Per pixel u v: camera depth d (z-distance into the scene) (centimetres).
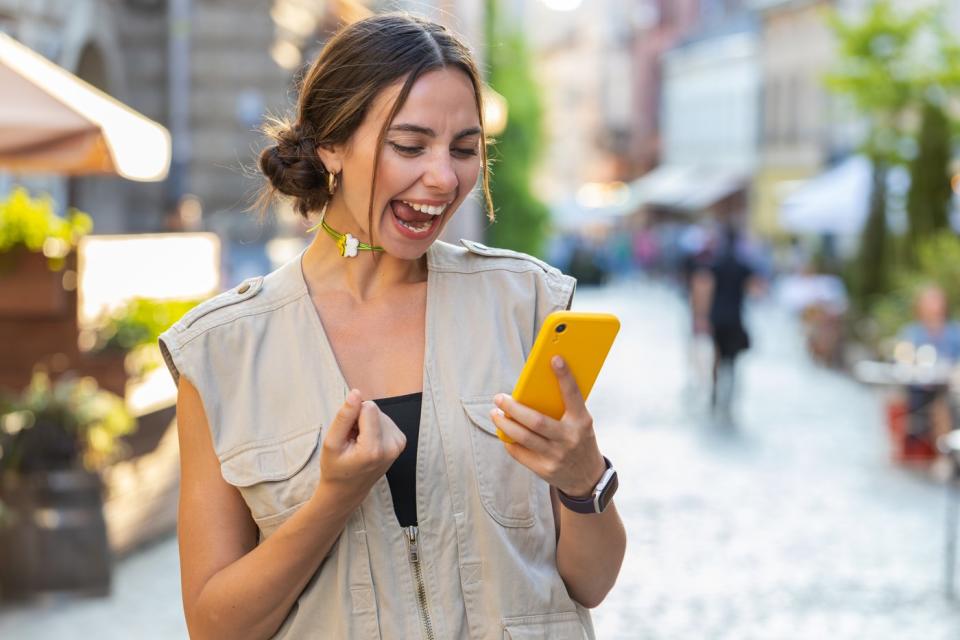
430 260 263
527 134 4531
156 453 961
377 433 230
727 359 1859
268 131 263
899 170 2861
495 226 4481
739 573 935
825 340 2514
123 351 928
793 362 2628
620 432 1655
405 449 252
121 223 2100
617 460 1430
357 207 251
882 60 2891
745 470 1372
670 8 9125
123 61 2195
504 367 258
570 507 244
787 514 1145
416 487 249
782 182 6112
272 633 250
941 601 866
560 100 10906
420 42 245
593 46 10538
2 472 791
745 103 6744
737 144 6838
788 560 976
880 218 2586
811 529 1083
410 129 242
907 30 2891
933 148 2467
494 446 253
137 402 943
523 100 4500
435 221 250
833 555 992
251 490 250
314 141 254
